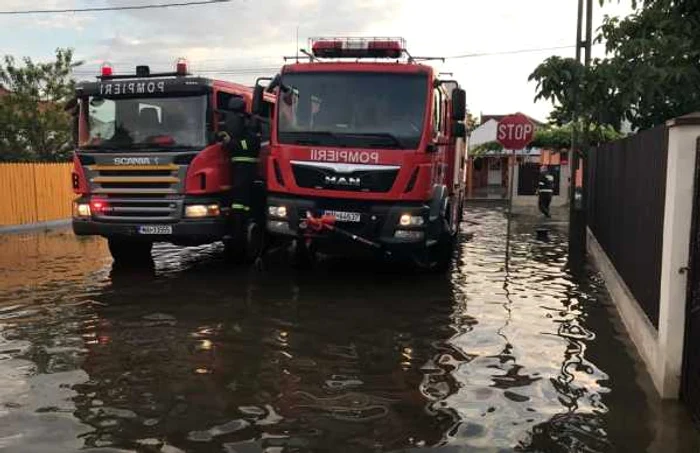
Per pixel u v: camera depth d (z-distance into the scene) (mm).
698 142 4898
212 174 10109
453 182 11594
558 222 20969
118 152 10094
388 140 9062
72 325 7426
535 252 13742
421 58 10094
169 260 12039
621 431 4605
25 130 24406
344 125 9188
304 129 9297
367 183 9055
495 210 26625
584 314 8086
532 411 4969
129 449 4312
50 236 16328
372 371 5906
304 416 4871
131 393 5328
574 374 5832
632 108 10344
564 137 26562
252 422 4754
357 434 4555
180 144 10031
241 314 7941
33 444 4371
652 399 5219
